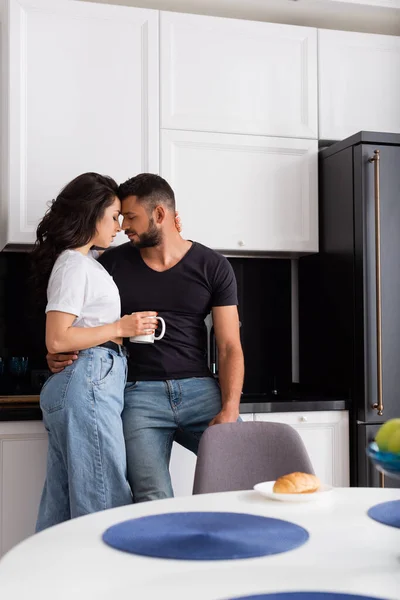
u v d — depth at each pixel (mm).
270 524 1518
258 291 3803
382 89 3629
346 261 3326
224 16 3662
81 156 3229
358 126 3586
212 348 3561
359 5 3562
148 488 2732
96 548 1382
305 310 3746
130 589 1172
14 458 2865
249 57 3447
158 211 2834
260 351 3793
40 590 1168
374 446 1442
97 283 2629
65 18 3217
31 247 3312
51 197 3189
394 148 3271
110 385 2611
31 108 3176
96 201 2664
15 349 3479
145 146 3295
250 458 2254
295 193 3492
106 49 3264
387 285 3236
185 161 3355
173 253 2904
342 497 1771
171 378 2834
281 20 3721
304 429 3195
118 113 3273
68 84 3219
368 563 1296
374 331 3209
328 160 3467
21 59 3168
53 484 2688
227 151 3408
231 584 1195
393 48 3646
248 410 3111
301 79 3516
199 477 2197
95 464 2570
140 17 3303
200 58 3383
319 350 3590
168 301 2869
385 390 3211
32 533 2875
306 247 3500
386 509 1626
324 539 1434
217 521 1544
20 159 3156
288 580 1213
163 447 2828
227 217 3400
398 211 3268
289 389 3812
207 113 3387
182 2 3525
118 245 3234
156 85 3318
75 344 2543
